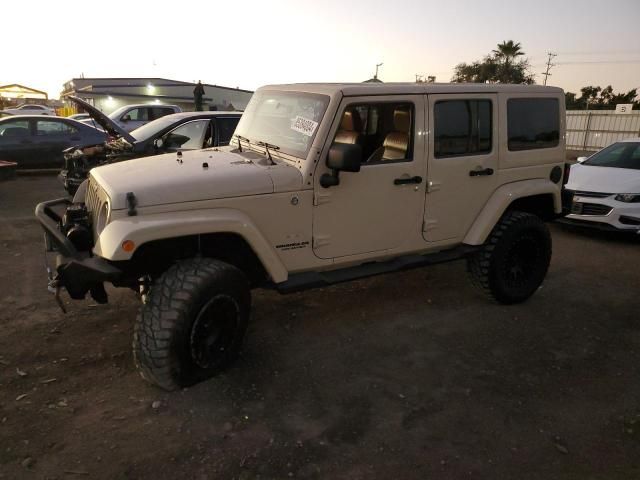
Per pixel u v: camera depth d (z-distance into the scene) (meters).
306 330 4.11
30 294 4.56
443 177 3.99
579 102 50.75
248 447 2.71
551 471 2.63
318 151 3.38
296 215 3.42
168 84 42.47
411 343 3.95
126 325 4.01
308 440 2.78
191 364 3.08
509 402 3.22
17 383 3.19
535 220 4.54
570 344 4.03
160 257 3.30
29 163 11.49
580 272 5.84
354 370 3.53
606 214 7.02
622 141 8.53
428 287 5.13
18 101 48.78
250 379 3.35
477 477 2.56
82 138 11.97
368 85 3.65
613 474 2.63
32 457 2.56
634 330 4.32
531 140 4.51
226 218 3.06
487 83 4.23
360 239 3.75
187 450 2.66
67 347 3.65
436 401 3.20
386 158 3.93
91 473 2.48
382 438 2.82
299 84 3.87
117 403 3.03
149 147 6.99
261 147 3.85
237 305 3.23
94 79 42.09
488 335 4.13
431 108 3.82
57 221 3.56
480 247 4.45
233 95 45.31
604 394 3.35
